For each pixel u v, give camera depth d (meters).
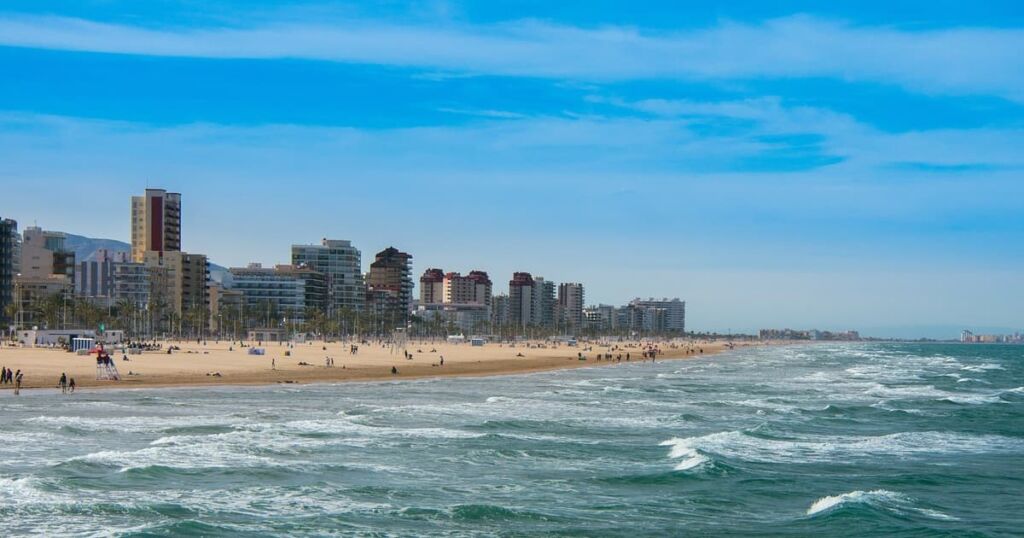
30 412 73.12
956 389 126.81
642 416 79.50
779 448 60.88
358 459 53.59
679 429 70.62
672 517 41.06
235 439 59.47
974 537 37.91
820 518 40.91
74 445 56.09
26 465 49.16
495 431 66.81
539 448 58.97
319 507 41.34
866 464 55.31
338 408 81.94
